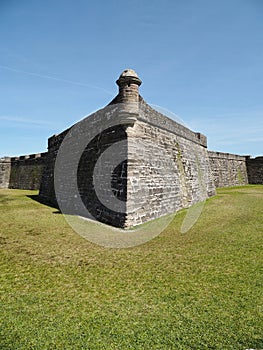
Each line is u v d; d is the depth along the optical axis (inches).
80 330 110.8
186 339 104.4
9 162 1106.7
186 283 156.7
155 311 125.6
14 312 125.2
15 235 276.8
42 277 167.6
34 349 98.8
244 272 171.3
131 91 334.6
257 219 352.8
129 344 101.5
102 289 150.1
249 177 1218.0
